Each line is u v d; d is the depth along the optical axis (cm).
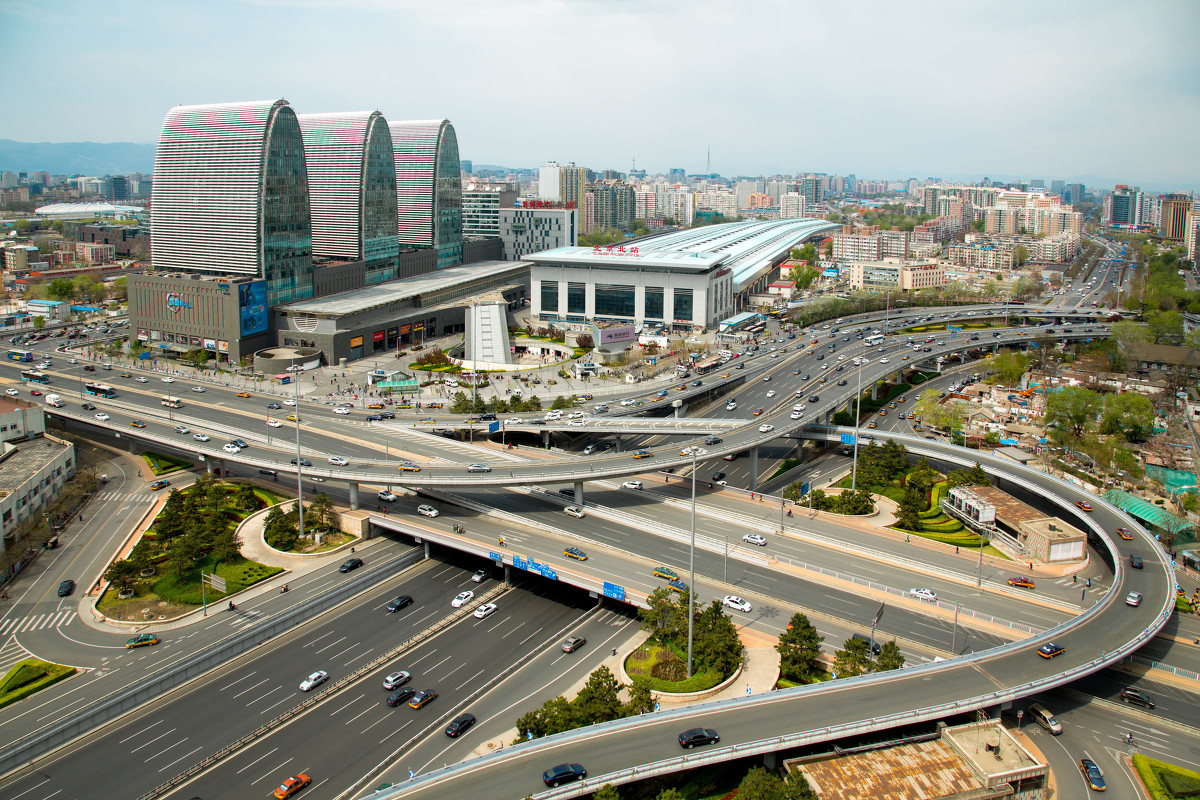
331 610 18425
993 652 14750
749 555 19388
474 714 14812
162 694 15412
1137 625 15812
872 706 13238
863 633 16225
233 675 16012
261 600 18188
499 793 11419
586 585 17912
